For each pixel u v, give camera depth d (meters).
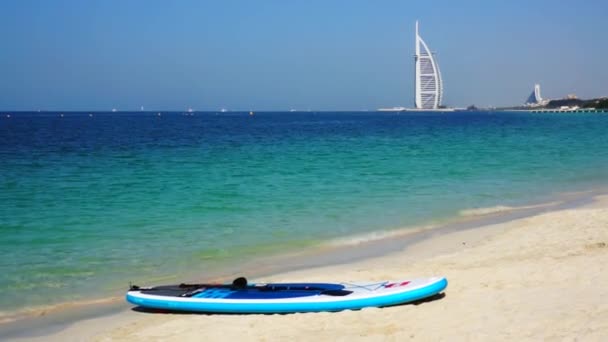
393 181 26.19
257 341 8.47
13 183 24.78
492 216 18.83
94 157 36.75
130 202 20.52
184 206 19.83
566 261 12.11
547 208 20.23
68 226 16.69
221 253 14.08
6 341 9.12
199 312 10.11
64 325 9.77
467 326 8.51
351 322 9.08
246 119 170.75
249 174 28.30
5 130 77.31
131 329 9.40
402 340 8.13
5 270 12.56
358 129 86.69
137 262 13.27
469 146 48.00
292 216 18.30
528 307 9.15
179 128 90.44
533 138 59.53
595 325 8.10
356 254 14.09
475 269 12.05
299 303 9.84
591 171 30.47
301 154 39.81
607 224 16.23
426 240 15.51
